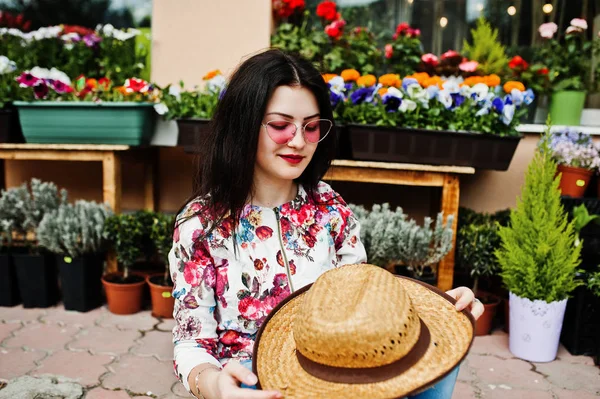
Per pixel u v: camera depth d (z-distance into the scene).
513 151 2.80
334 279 1.16
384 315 1.03
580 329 2.52
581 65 3.35
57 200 3.23
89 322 2.85
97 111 3.05
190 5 3.52
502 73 3.28
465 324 1.14
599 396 2.17
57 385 2.17
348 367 1.03
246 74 1.34
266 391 1.00
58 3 3.91
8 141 3.21
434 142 2.79
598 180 2.94
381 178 2.88
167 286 2.88
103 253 3.08
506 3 3.52
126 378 2.25
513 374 2.35
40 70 3.13
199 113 3.01
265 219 1.43
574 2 3.47
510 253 2.46
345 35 3.40
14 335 2.66
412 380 1.00
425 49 3.61
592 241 2.73
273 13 3.52
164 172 3.73
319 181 1.58
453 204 2.86
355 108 2.87
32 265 2.99
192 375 1.20
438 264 2.91
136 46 3.74
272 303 1.38
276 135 1.32
